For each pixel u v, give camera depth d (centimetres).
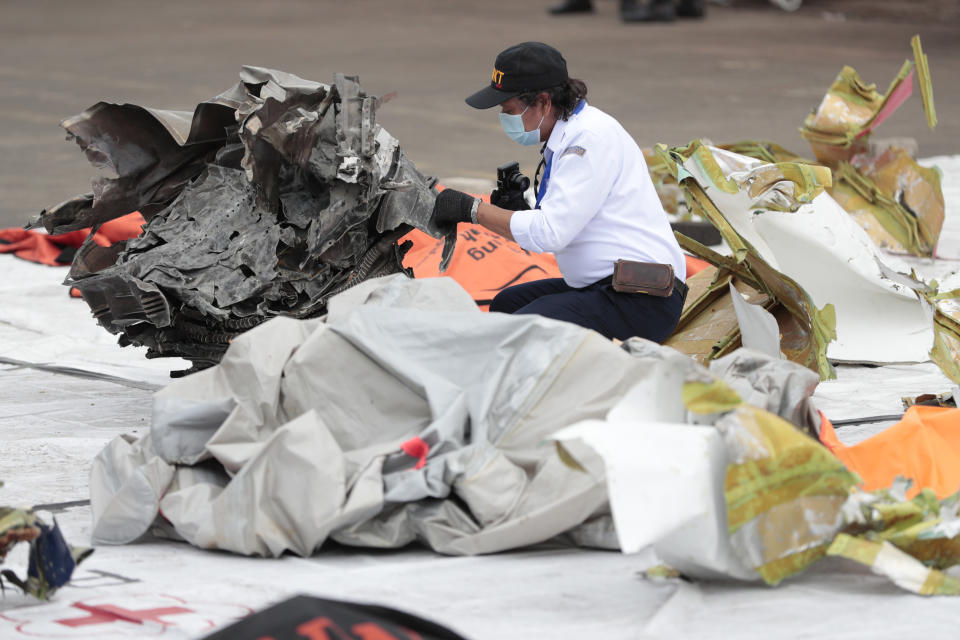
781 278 1631
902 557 1047
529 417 1195
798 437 1030
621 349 1254
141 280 1584
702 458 1002
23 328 2303
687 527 1005
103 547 1191
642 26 8888
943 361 1656
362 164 1571
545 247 1516
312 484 1133
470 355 1245
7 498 1343
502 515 1152
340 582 1088
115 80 6234
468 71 6562
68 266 2883
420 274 2108
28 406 1778
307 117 1539
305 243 1641
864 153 2831
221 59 7012
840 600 1036
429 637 834
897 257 2816
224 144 1694
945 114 5400
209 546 1161
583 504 1134
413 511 1173
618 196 1527
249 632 794
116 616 1005
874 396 1798
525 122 1541
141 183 1678
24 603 1044
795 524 1040
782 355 1659
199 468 1220
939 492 1317
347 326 1247
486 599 1046
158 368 2034
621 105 5400
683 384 1041
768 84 6112
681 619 990
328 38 8131
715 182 1561
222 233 1622
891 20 9288
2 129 4953
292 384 1224
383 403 1230
